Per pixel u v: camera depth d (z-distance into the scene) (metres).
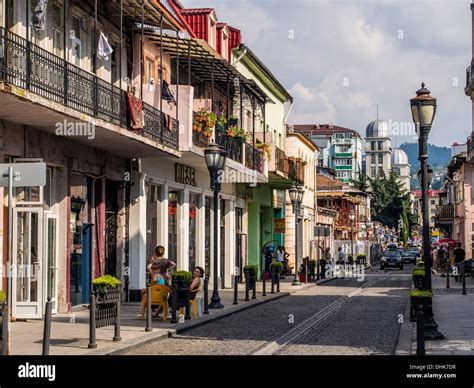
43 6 20.69
